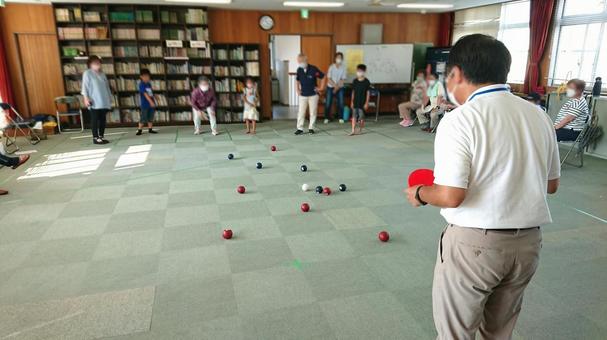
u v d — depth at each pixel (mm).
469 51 1229
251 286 2564
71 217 3680
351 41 10039
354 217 3691
